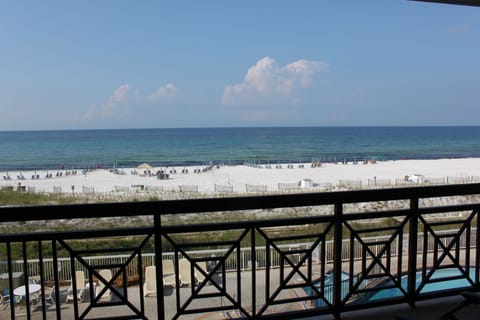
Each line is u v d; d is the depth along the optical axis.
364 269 1.96
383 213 1.92
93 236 1.54
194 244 1.71
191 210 1.55
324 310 1.90
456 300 2.11
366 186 14.45
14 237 1.49
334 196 1.72
